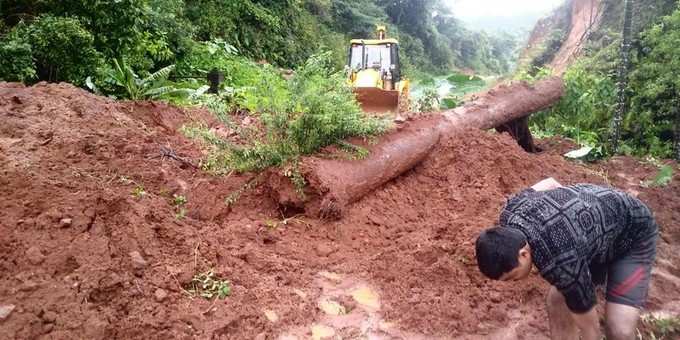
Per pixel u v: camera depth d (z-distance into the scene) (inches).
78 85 281.9
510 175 215.2
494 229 90.2
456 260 146.9
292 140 172.9
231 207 165.0
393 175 192.2
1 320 98.8
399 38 1325.0
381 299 135.3
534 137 352.5
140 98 291.7
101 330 101.9
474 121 247.4
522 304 138.1
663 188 243.1
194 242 135.2
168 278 121.0
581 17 791.7
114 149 174.4
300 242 154.9
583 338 99.3
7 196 129.4
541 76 379.2
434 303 131.3
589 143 327.9
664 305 144.6
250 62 584.4
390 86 402.0
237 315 117.3
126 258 121.3
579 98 358.3
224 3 666.8
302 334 119.0
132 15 309.0
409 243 156.7
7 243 115.3
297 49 814.5
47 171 146.3
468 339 123.3
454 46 1814.7
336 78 185.8
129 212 133.1
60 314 103.0
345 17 1167.6
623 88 322.0
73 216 126.4
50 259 113.7
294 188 163.8
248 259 139.9
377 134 193.6
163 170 174.9
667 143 339.3
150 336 106.1
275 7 802.2
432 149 213.5
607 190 101.2
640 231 102.5
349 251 155.9
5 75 248.4
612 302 105.8
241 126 191.5
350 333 121.3
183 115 241.3
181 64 434.9
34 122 172.4
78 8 296.4
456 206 188.5
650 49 366.0
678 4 356.5
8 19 296.0
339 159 175.5
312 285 137.3
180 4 521.7
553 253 88.8
